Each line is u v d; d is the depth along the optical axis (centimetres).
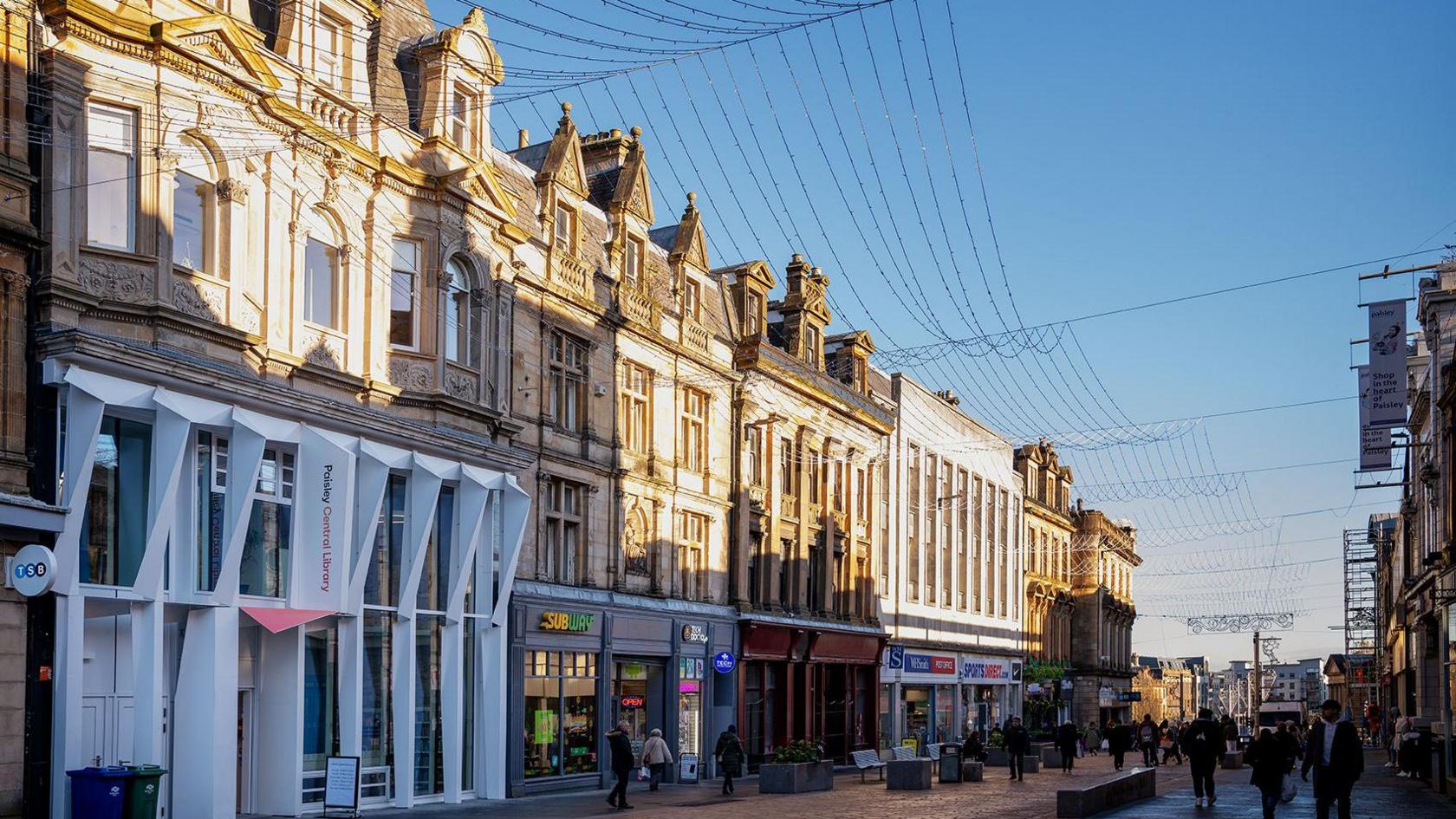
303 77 2452
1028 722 6556
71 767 1925
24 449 1928
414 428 2603
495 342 2927
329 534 2373
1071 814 2247
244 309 2284
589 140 3922
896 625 5294
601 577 3378
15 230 1897
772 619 4197
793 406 4494
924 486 5712
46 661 1933
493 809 2609
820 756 3316
